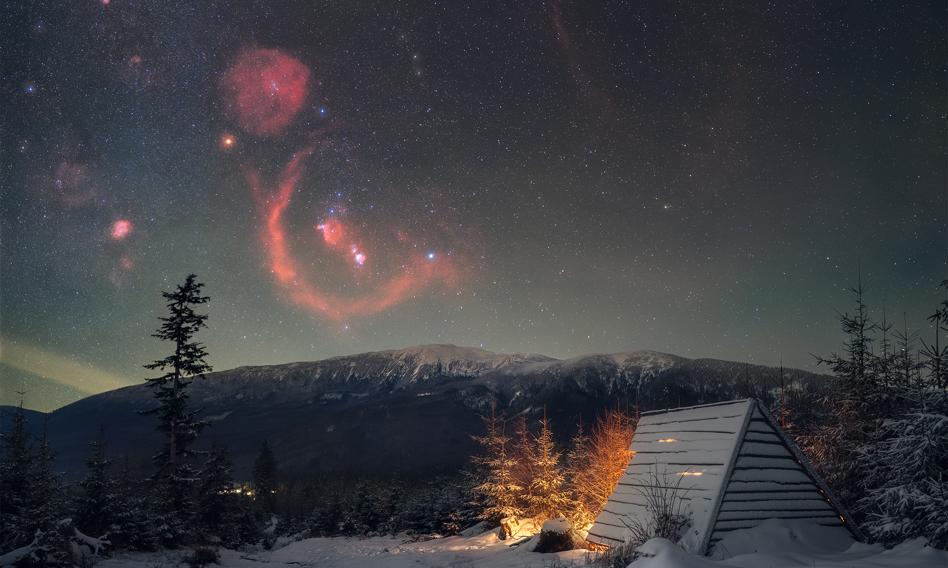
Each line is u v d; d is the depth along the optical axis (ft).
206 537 87.76
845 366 59.11
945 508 36.52
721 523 42.01
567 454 89.40
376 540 115.24
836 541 43.57
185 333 100.89
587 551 51.26
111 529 66.59
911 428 41.11
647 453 54.08
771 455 45.96
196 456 98.63
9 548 51.03
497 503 85.87
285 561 75.51
